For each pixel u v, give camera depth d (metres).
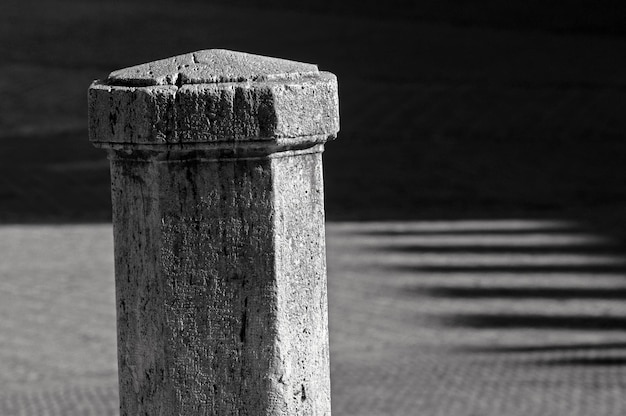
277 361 4.54
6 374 12.40
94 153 25.61
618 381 11.96
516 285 16.23
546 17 38.53
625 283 16.31
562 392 11.58
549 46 35.84
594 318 14.62
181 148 4.39
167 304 4.54
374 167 24.53
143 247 4.55
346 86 30.45
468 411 11.00
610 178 24.00
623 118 28.73
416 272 16.95
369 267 17.25
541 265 17.39
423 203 21.89
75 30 35.09
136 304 4.61
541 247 18.56
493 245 18.72
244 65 4.51
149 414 4.64
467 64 33.19
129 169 4.54
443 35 36.50
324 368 4.70
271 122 4.35
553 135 27.47
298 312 4.57
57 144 26.33
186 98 4.35
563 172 24.41
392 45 34.81
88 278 16.58
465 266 17.33
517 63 33.56
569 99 30.11
